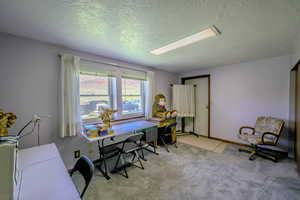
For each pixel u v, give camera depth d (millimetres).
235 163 2467
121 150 2203
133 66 3240
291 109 2570
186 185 1867
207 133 4117
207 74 3959
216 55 2674
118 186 1856
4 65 1701
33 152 1497
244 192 1719
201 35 1808
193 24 1532
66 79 2121
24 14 1326
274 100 2863
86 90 2479
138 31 1691
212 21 1474
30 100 1877
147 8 1246
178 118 4609
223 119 3680
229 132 3578
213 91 3861
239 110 3377
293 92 2457
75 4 1183
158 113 3631
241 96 3328
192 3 1174
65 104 2115
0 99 1681
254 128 2994
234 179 1989
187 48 2281
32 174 1082
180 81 4621
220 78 3697
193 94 4348
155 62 3180
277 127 2611
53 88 2062
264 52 2514
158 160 2611
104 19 1428
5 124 1057
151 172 2195
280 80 2777
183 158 2693
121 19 1429
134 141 2211
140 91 3523
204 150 3094
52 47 2057
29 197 829
